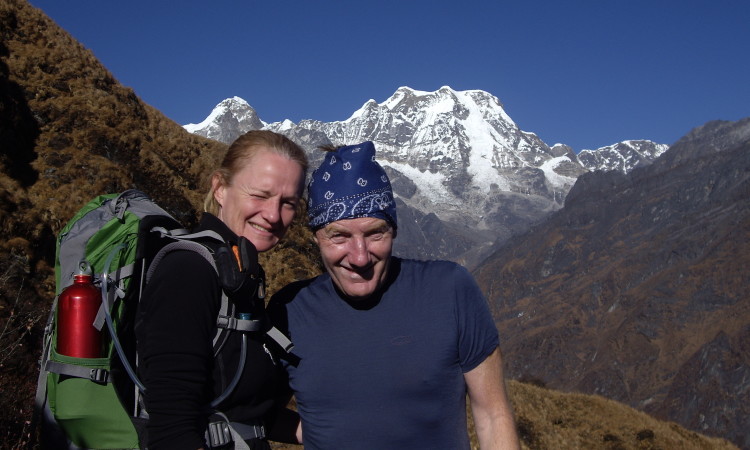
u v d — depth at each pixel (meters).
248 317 2.40
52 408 2.34
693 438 34.22
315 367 2.70
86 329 2.28
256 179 2.71
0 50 21.62
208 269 2.34
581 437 30.83
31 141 18.20
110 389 2.32
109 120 20.78
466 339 2.69
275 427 2.88
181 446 2.17
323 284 2.84
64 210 15.87
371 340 2.67
